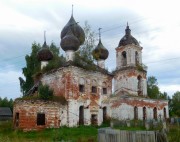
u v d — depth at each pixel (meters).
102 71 44.22
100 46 49.31
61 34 47.62
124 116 47.69
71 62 40.12
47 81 43.19
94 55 48.41
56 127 36.88
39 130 35.34
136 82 52.97
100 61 48.59
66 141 23.38
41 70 44.97
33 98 36.38
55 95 40.34
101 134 20.17
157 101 54.03
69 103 38.91
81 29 47.75
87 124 40.16
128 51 54.25
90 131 34.09
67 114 38.56
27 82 57.56
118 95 49.50
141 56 55.75
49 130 35.12
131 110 48.44
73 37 42.19
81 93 40.50
